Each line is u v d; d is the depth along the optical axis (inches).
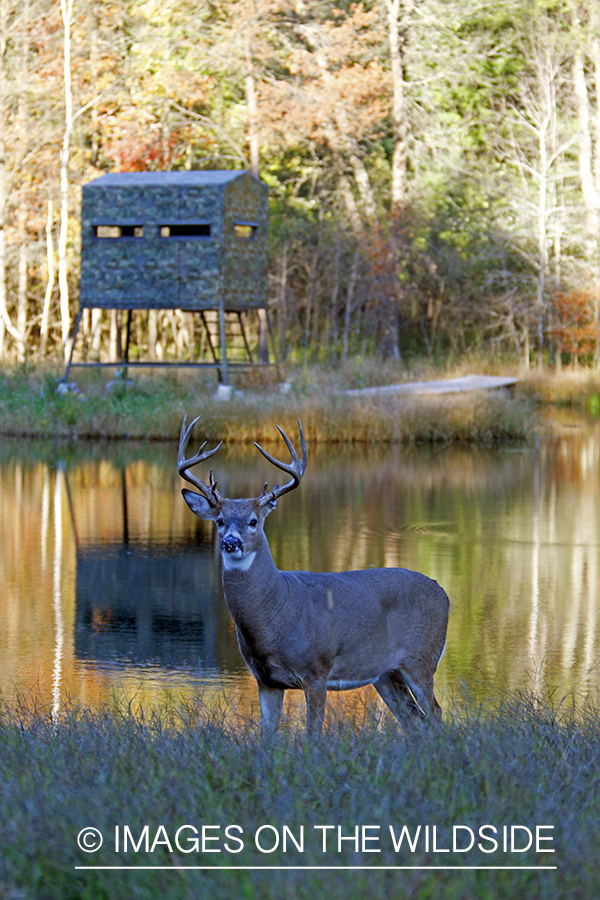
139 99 3043.8
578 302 3134.8
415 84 3314.5
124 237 2407.7
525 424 2171.5
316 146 3373.5
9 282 3403.1
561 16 3380.9
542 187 3203.7
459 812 368.8
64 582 967.0
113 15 3134.8
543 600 905.5
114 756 430.6
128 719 514.9
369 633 526.6
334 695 656.4
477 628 817.5
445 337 3479.3
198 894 313.1
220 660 737.0
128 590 939.3
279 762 411.2
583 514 1332.4
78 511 1338.6
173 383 2431.1
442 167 3326.8
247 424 2063.2
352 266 3093.0
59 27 3016.7
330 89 3043.8
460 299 3378.4
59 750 444.5
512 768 405.1
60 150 3051.2
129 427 2133.4
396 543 1130.7
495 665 719.7
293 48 3149.6
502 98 3442.4
